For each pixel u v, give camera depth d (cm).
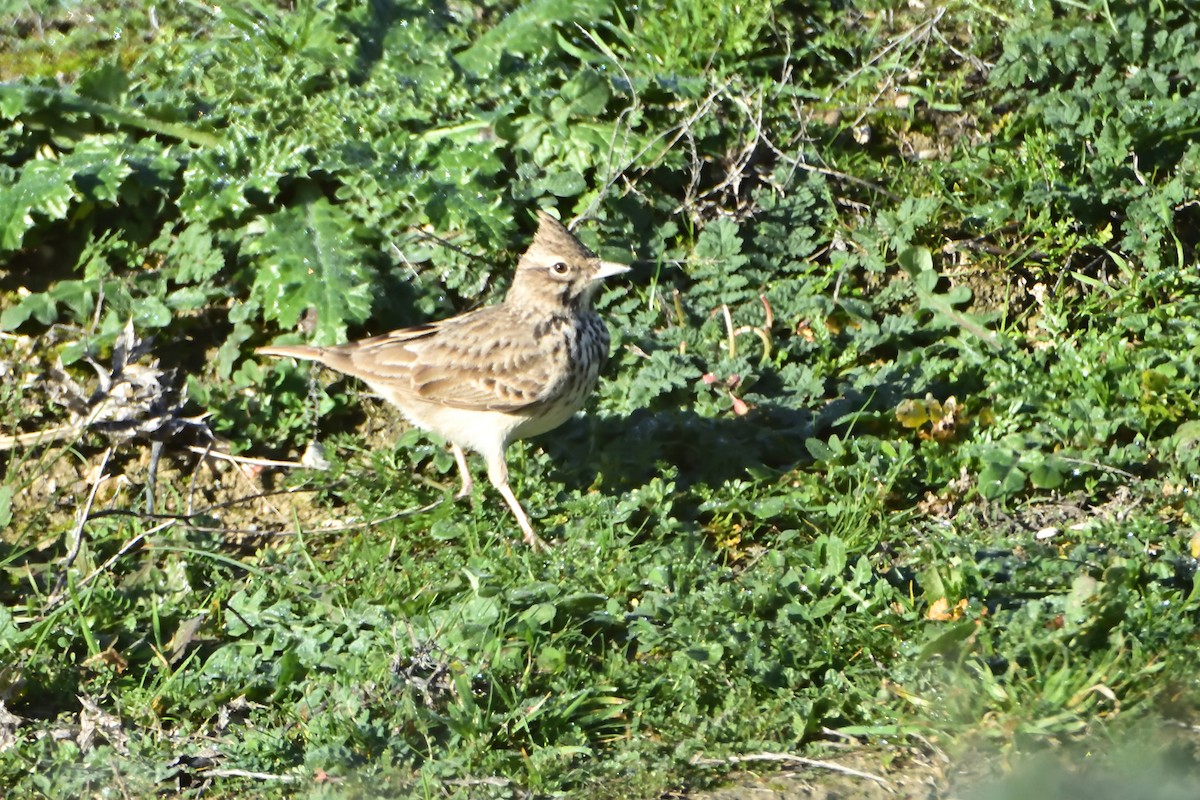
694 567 1077
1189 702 915
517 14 1476
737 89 1438
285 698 984
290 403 1275
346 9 1468
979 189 1400
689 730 930
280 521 1204
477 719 926
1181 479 1155
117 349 1209
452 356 1177
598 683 974
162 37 1472
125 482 1224
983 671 925
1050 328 1318
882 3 1556
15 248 1273
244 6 1479
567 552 1106
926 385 1270
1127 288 1330
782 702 942
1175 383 1217
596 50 1493
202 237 1314
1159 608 980
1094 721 894
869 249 1373
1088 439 1198
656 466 1202
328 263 1299
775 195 1398
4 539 1173
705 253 1363
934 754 901
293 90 1381
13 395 1255
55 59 1447
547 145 1386
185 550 1126
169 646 1041
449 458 1238
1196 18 1495
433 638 997
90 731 941
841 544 1059
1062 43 1468
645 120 1414
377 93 1398
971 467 1188
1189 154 1386
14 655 1001
